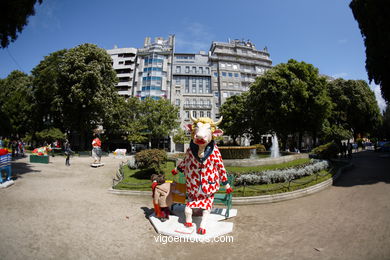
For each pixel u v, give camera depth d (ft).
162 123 112.78
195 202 17.03
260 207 23.77
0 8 30.99
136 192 28.43
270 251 14.20
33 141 119.65
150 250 14.17
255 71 209.36
